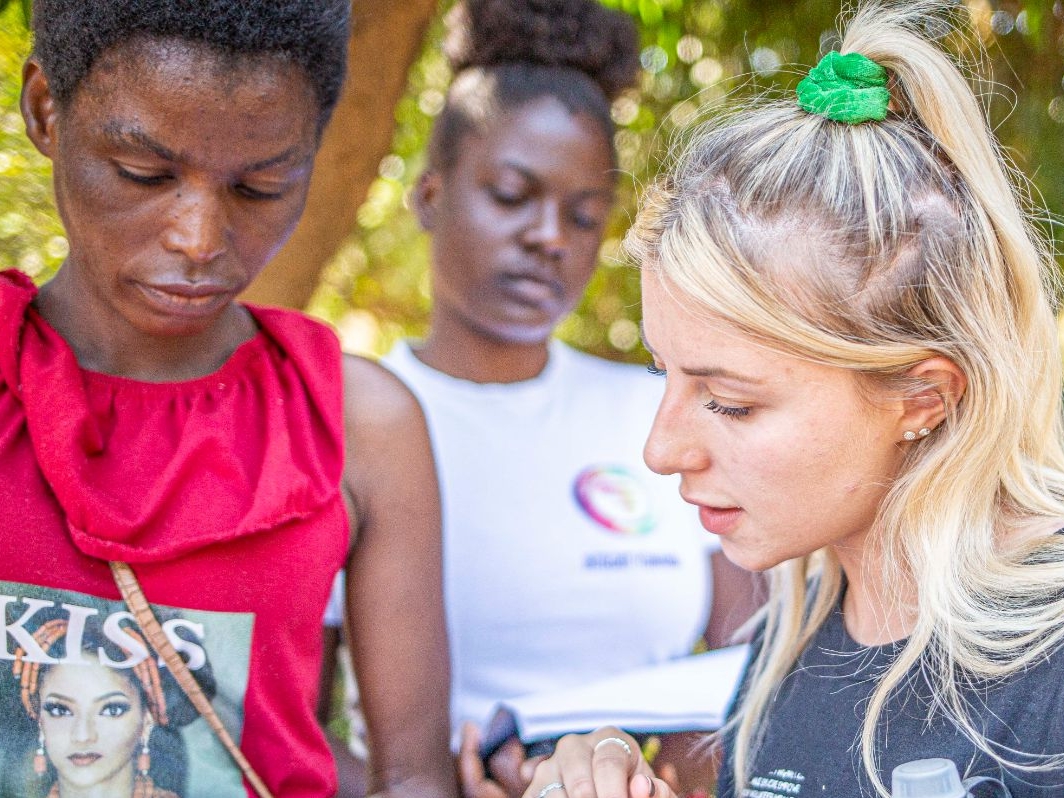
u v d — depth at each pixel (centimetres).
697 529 236
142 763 131
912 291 120
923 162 123
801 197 120
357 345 384
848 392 121
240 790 134
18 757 128
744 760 151
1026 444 133
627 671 225
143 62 122
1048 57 267
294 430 144
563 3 234
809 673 142
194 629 133
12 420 132
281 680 138
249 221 134
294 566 137
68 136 128
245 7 123
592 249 235
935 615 124
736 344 120
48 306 142
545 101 227
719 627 236
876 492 128
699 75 308
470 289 230
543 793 138
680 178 131
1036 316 128
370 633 155
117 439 136
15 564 128
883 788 123
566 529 226
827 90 125
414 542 157
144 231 129
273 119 127
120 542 129
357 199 245
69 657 129
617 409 241
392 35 236
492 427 229
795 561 149
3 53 178
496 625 219
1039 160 270
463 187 229
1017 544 126
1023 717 117
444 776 156
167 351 142
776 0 299
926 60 125
